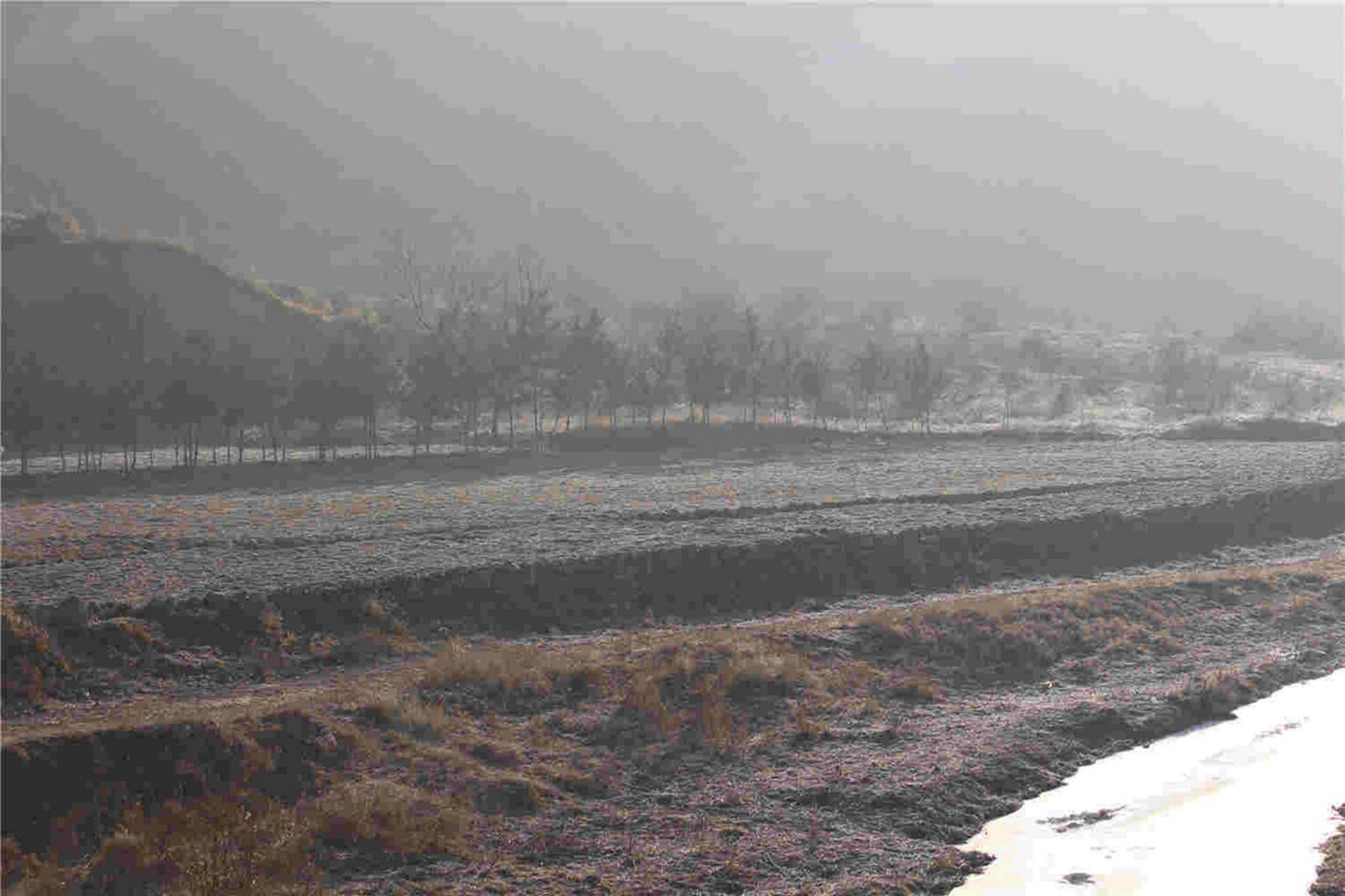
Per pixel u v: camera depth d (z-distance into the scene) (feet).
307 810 86.63
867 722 110.63
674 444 327.67
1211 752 108.17
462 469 285.43
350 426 372.17
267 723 94.17
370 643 126.52
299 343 442.09
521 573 145.07
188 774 87.92
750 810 91.56
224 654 119.96
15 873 77.46
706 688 112.47
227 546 168.04
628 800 93.09
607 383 376.68
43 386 321.32
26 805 82.17
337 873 80.23
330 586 134.62
